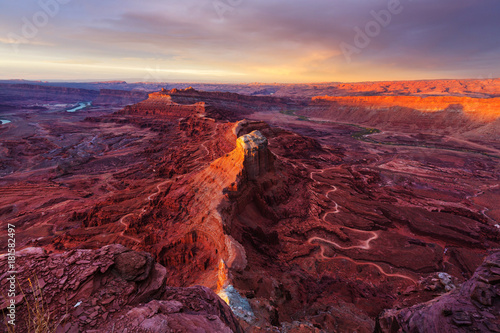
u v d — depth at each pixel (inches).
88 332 278.8
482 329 437.4
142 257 410.3
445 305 512.7
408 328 525.7
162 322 299.1
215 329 318.3
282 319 969.5
